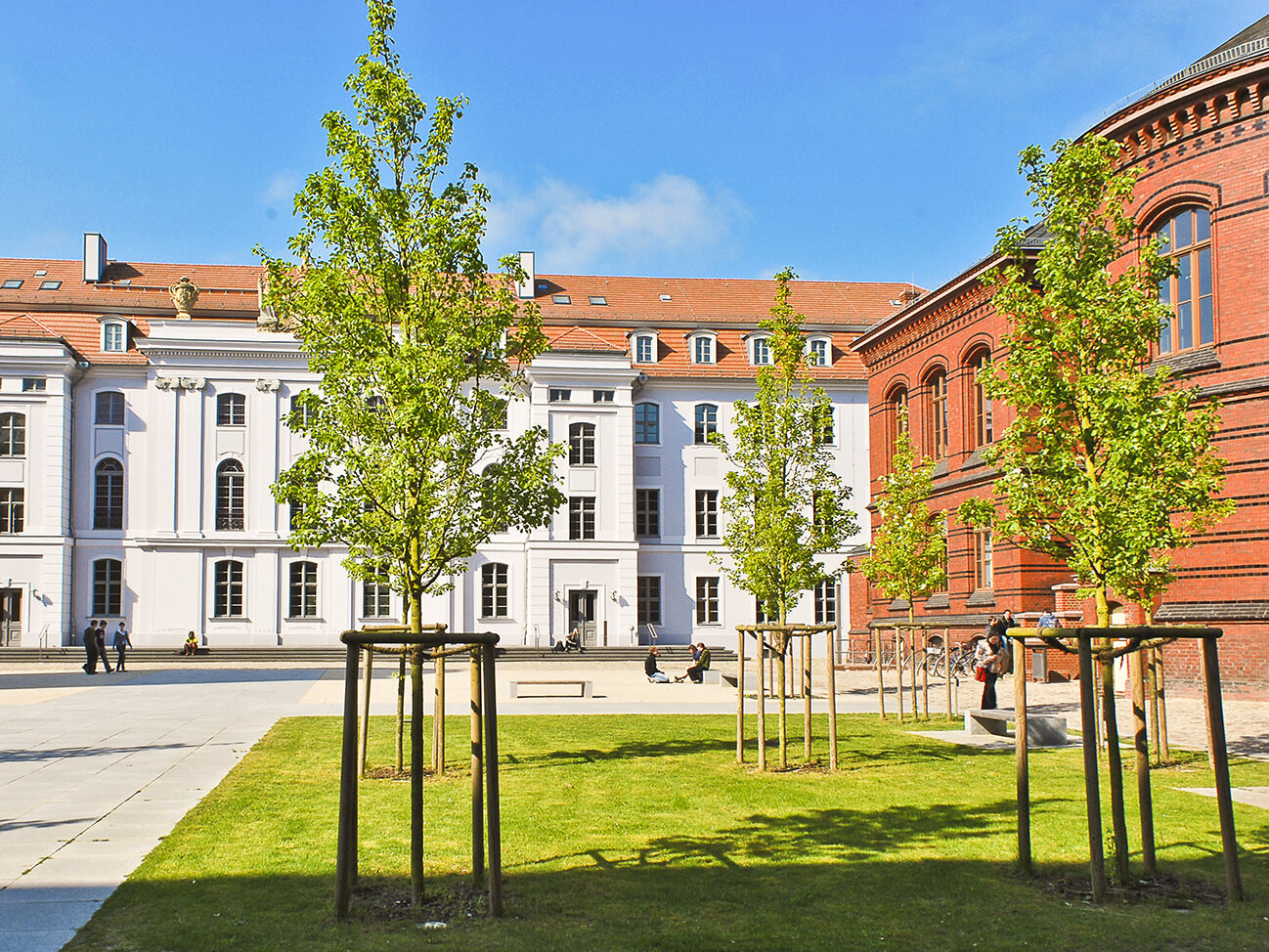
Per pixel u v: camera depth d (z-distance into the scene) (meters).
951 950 6.82
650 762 14.64
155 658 45.06
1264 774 13.72
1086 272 13.52
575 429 51.69
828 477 22.33
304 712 22.34
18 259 55.47
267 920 7.36
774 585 20.97
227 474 49.69
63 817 10.83
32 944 6.83
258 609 49.22
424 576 14.07
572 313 55.75
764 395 21.80
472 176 14.69
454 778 13.32
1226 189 24.17
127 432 49.62
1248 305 23.70
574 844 9.59
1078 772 13.76
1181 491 13.59
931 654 34.31
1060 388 13.15
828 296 60.09
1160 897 7.98
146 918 7.39
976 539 34.06
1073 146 13.95
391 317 14.48
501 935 7.03
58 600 47.72
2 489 48.22
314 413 13.94
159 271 55.91
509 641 50.75
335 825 10.33
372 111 14.29
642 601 52.88
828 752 15.77
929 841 9.79
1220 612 23.61
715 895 7.99
